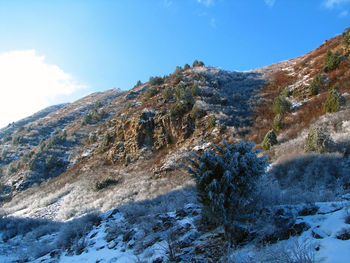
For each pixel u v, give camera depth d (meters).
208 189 4.02
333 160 9.27
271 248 3.19
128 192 19.06
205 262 3.56
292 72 33.97
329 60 25.94
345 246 2.65
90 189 23.48
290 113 21.86
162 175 21.19
